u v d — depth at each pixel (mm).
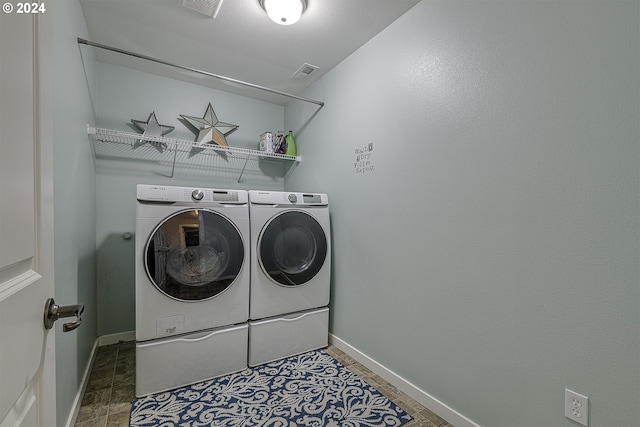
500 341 1261
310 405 1567
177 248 1682
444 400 1488
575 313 1040
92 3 1677
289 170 3070
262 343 1974
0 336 455
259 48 2115
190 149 2682
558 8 1083
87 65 1896
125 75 2406
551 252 1102
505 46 1246
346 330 2180
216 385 1732
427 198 1589
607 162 965
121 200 2379
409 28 1709
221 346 1813
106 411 1498
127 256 2396
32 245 585
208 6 1690
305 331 2156
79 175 1637
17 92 522
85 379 1688
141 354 1591
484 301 1321
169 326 1658
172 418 1452
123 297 2379
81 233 1697
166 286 1639
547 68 1113
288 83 2660
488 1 1312
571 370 1049
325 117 2467
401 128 1751
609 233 961
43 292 638
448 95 1484
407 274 1702
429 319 1571
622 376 936
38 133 625
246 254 1907
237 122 2930
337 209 2297
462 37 1420
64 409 1246
